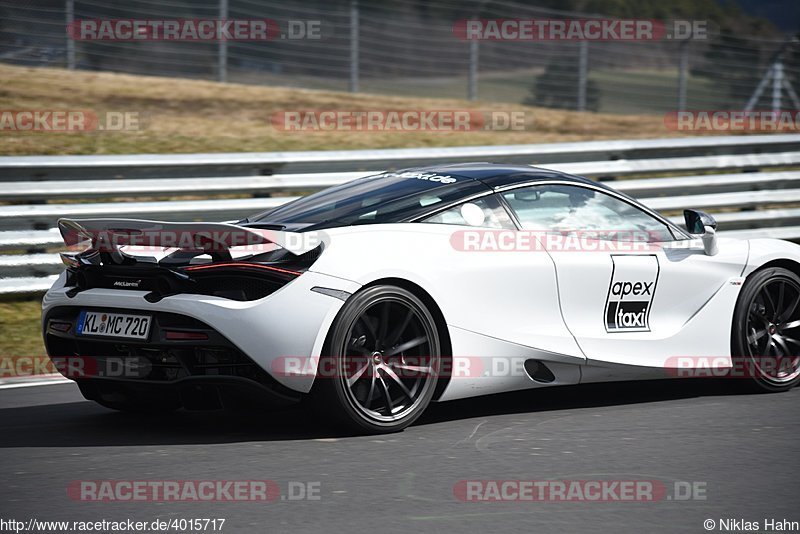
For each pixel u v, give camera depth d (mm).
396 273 16312
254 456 15117
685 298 19781
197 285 15758
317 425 17250
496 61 62219
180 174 30422
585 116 59719
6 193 27500
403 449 15492
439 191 17969
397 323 16609
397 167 33812
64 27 53031
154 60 55156
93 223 15844
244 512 12297
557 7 94125
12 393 20547
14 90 47719
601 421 17500
